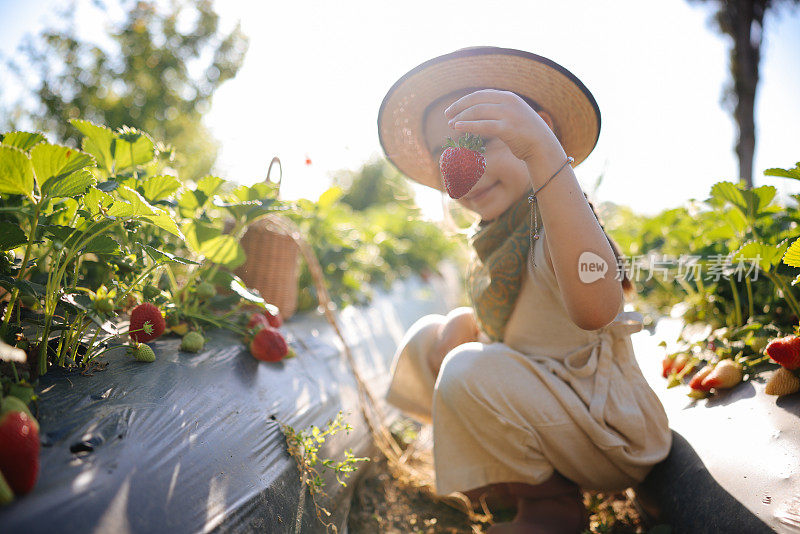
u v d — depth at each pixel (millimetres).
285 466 1575
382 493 2393
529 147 1366
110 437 1163
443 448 1854
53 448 1061
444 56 1886
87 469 1035
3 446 867
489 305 1912
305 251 2633
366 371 3244
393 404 2621
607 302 1469
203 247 2105
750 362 1919
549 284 1740
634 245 4012
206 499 1183
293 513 1492
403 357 2568
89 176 1326
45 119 8359
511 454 1766
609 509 2127
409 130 2248
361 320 3994
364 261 5219
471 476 1817
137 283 1763
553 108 1921
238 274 2777
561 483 1835
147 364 1626
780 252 1936
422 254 7699
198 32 9875
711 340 2219
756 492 1351
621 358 1849
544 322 1841
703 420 1816
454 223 2508
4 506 863
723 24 10125
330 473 1920
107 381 1424
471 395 1755
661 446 1800
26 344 1371
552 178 1374
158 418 1328
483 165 1472
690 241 3129
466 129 1354
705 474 1572
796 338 1650
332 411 2260
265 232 2760
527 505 1838
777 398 1662
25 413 976
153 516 1033
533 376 1778
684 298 3396
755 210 2273
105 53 9000
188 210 2102
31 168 1229
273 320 2514
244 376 1896
